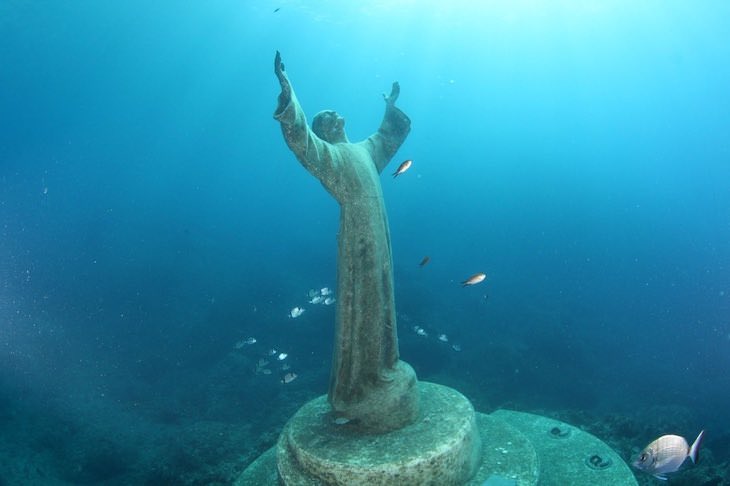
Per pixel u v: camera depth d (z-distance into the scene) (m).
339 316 5.24
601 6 39.22
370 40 52.66
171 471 11.11
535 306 27.89
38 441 13.08
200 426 12.91
